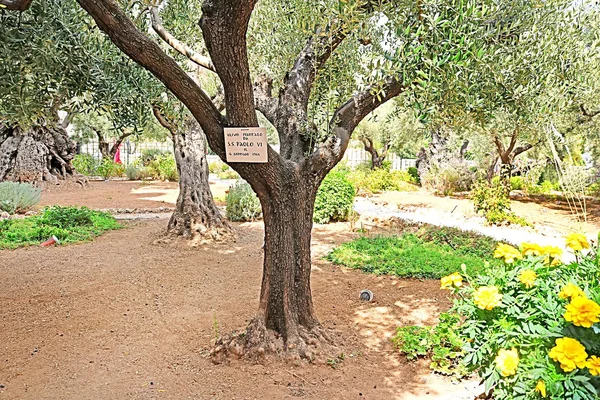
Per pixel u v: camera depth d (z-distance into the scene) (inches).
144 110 193.2
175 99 230.5
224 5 124.6
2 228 349.7
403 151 835.4
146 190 686.5
